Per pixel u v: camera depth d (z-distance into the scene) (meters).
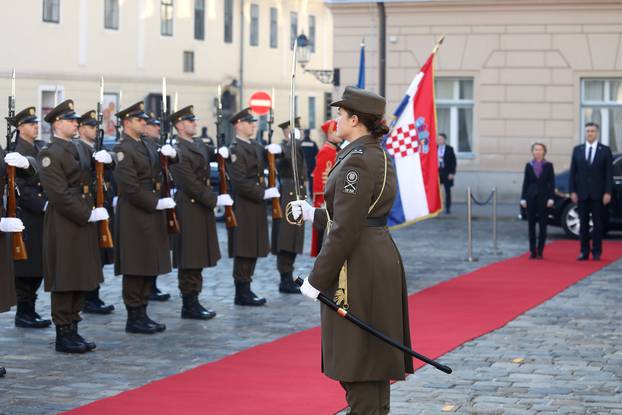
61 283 12.27
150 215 13.64
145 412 9.59
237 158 15.69
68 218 12.29
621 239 25.56
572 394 10.45
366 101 8.01
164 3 45.50
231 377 11.02
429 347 12.58
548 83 34.16
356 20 35.50
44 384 10.77
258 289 17.50
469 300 16.17
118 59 42.34
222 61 50.38
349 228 7.79
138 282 13.64
